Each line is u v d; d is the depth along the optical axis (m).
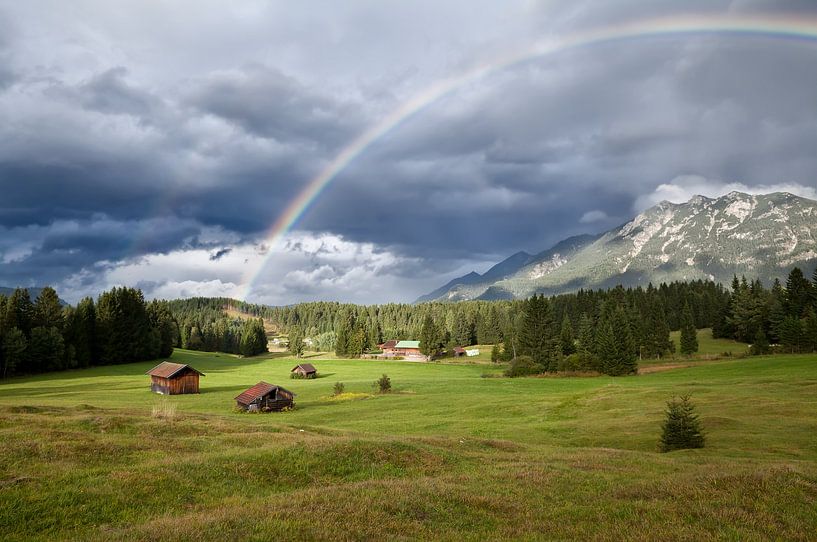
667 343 147.62
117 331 155.88
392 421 56.72
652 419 51.09
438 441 33.41
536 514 17.03
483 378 122.75
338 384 92.19
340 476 22.81
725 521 15.52
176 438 29.92
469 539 14.22
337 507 16.39
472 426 52.16
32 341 125.44
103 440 26.67
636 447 40.53
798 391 59.16
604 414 57.06
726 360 118.19
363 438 31.05
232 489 19.70
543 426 50.97
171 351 186.88
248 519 14.62
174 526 13.88
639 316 161.12
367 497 17.72
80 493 17.28
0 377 119.62
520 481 22.08
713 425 44.41
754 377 77.12
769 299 172.88
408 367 167.38
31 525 14.67
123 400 81.69
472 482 21.52
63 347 131.88
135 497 17.62
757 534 14.14
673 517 16.09
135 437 29.33
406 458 26.25
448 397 78.44
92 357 149.00
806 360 94.38
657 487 20.05
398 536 13.99
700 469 25.16
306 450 25.25
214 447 27.55
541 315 134.75
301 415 65.75
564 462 28.06
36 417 34.81
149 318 183.12
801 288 151.62
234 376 142.75
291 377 138.12
